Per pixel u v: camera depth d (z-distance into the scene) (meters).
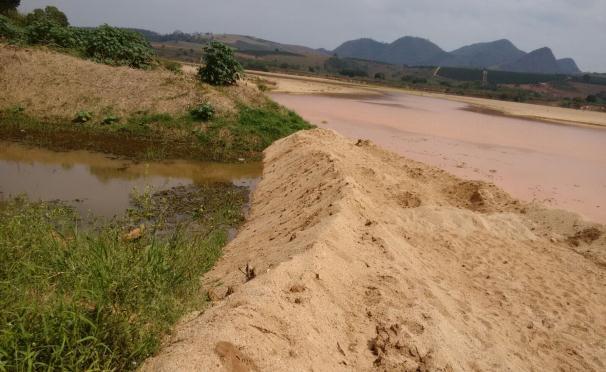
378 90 57.97
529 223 9.50
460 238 8.21
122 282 4.39
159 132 15.46
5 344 3.32
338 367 3.88
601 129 32.41
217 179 11.91
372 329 4.57
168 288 4.86
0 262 5.07
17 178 10.41
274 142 15.62
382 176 10.73
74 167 11.69
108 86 16.89
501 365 4.66
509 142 22.08
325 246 5.54
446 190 11.70
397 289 5.35
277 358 3.61
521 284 6.82
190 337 3.73
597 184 14.80
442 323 4.91
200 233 8.03
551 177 15.28
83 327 3.71
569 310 6.21
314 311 4.36
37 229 6.15
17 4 31.20
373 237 6.57
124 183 10.75
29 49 17.98
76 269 4.78
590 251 8.30
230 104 17.20
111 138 14.62
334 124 22.73
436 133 22.88
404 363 4.17
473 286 6.58
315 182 9.41
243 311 3.92
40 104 15.91
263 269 5.36
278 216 8.42
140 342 3.71
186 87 17.25
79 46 20.55
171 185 11.00
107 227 7.33
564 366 5.03
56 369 3.32
